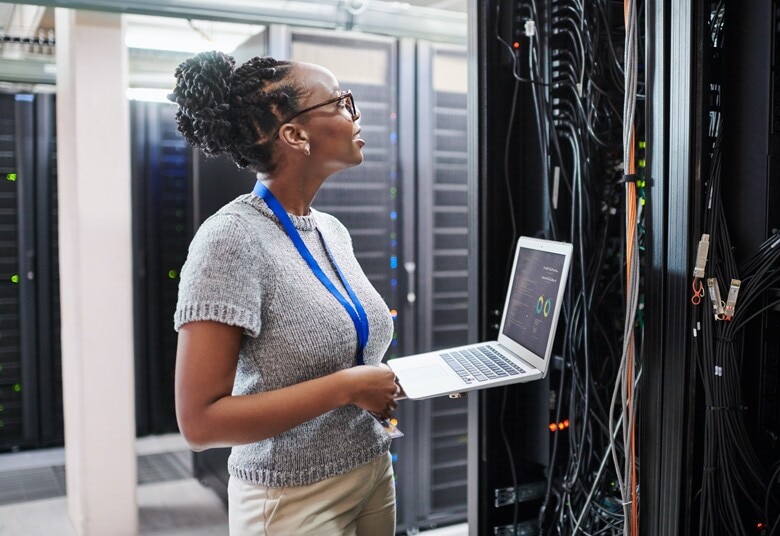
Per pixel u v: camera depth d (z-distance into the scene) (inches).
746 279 50.4
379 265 114.6
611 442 56.2
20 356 174.9
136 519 123.0
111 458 120.9
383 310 49.8
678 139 51.0
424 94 114.2
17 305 173.2
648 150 53.4
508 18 71.2
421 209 116.0
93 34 114.0
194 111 44.4
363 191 112.4
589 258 69.6
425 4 141.6
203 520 131.5
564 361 70.2
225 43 152.8
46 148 170.2
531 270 58.1
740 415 50.4
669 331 52.2
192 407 41.0
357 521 50.4
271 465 44.6
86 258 116.6
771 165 50.8
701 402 52.0
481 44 70.7
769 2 50.1
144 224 181.8
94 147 115.8
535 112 71.9
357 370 44.1
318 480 44.9
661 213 52.4
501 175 72.4
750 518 53.4
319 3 102.6
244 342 44.4
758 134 51.1
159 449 177.5
